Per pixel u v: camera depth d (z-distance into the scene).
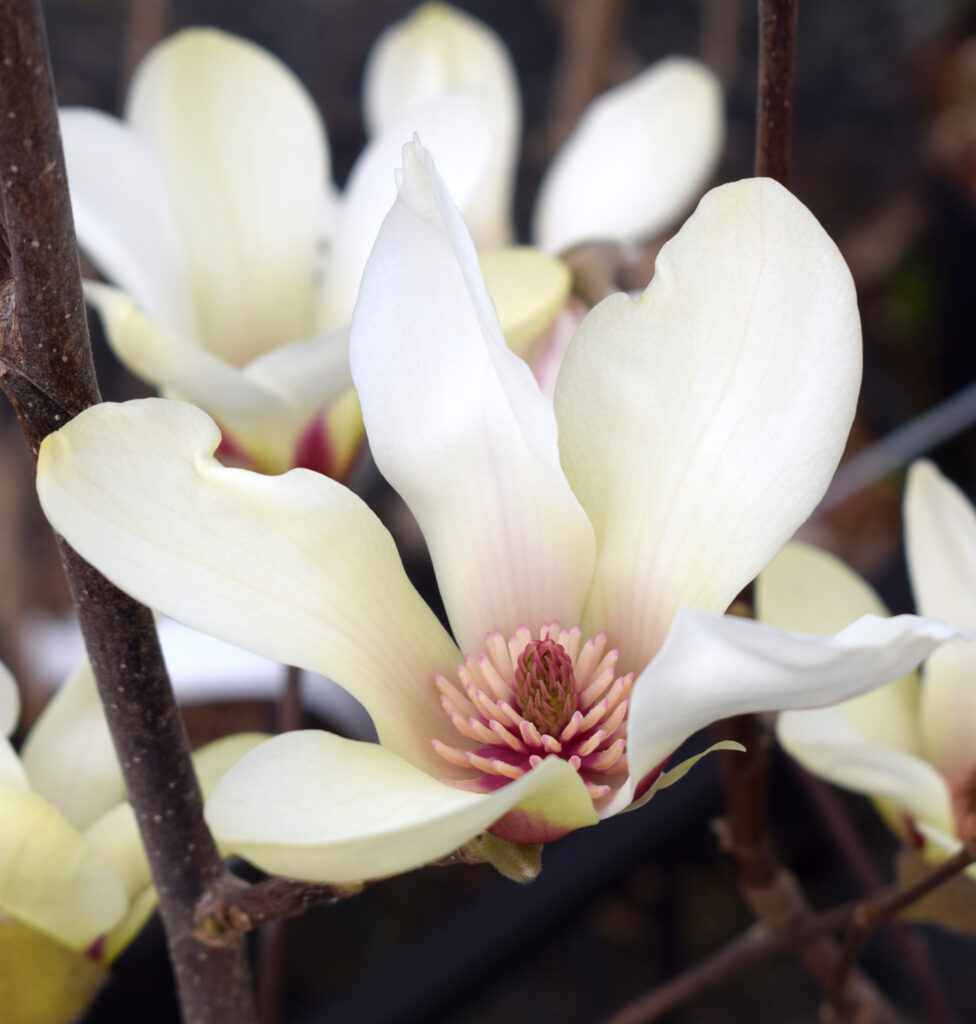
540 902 0.67
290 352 0.40
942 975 0.79
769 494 0.33
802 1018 0.83
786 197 0.32
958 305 1.06
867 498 0.97
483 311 0.31
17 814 0.36
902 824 0.41
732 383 0.33
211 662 0.61
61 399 0.32
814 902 0.83
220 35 0.46
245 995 0.38
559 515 0.35
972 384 1.06
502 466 0.34
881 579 0.81
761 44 0.36
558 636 0.35
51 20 1.05
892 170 1.15
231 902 0.36
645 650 0.34
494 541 0.35
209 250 0.46
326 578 0.33
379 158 0.44
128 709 0.34
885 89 1.18
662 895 0.77
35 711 0.74
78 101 1.02
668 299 0.33
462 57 0.55
